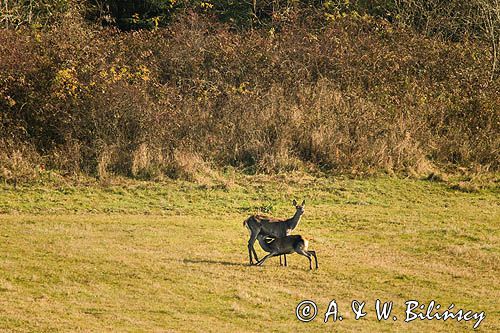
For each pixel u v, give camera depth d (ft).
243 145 342.85
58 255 210.38
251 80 384.47
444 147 354.13
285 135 345.31
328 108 363.76
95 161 323.98
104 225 251.80
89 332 157.07
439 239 244.63
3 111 332.19
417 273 207.82
